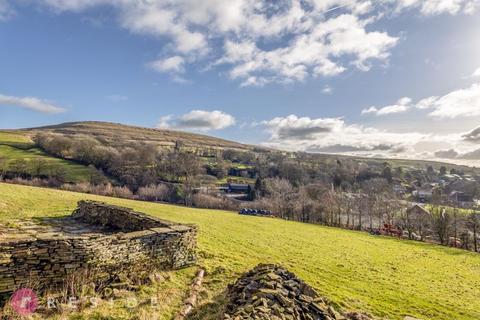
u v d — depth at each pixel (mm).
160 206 50750
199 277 13961
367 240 48188
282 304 10078
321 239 40938
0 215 22375
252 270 13617
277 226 48406
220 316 9641
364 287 19688
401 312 15445
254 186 106438
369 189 106125
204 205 85438
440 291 22641
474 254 47344
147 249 13734
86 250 11609
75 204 31172
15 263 10164
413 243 52969
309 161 160375
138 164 101250
